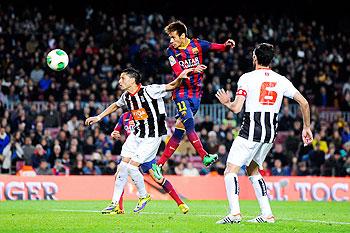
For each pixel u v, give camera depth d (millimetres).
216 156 16484
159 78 39031
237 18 44719
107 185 27250
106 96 35812
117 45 40562
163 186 16000
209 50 16656
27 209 19109
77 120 33219
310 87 41719
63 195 26516
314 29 47312
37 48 38562
